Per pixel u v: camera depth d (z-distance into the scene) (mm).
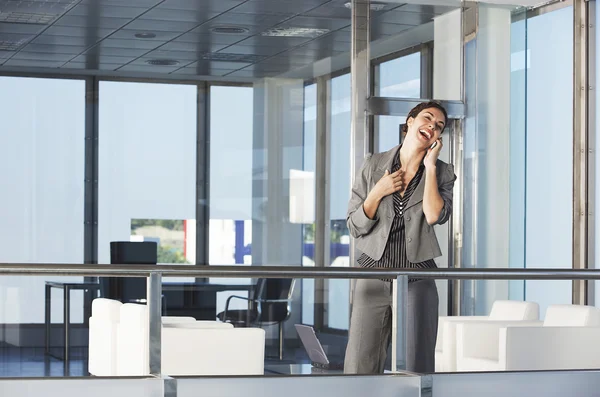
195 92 10242
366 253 5914
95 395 4926
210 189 10242
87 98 10117
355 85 9750
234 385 5148
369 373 5758
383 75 9836
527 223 10773
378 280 5809
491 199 10055
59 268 4898
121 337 6527
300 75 10141
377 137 9766
